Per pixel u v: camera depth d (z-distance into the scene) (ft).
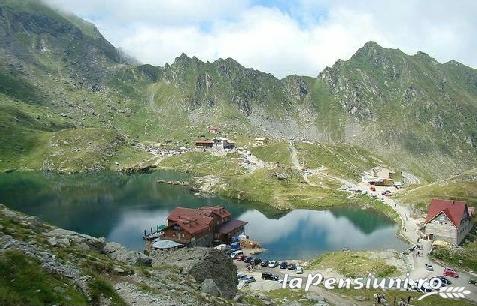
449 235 489.26
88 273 135.85
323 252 499.51
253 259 447.42
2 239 129.49
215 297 171.63
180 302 147.95
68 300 113.60
